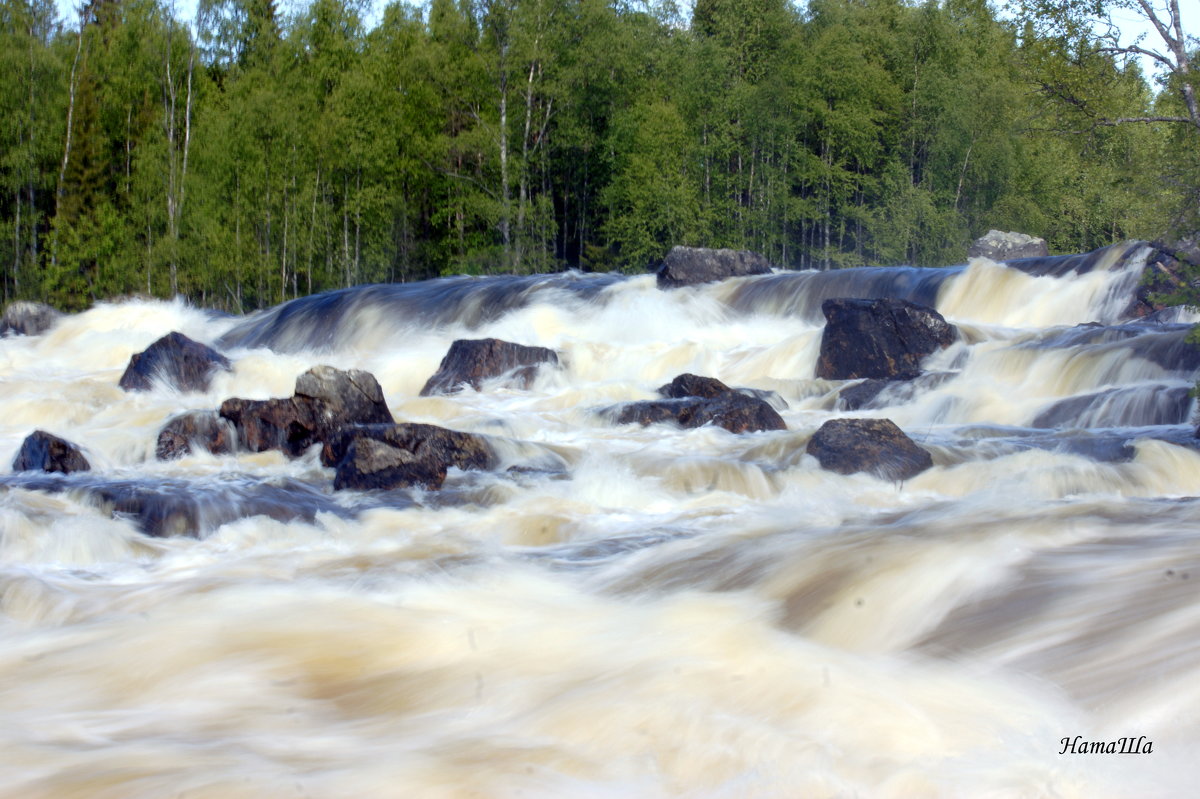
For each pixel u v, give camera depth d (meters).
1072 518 8.61
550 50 48.94
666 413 15.70
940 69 55.16
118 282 47.47
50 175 49.22
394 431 12.78
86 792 4.59
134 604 7.81
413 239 54.22
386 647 6.53
